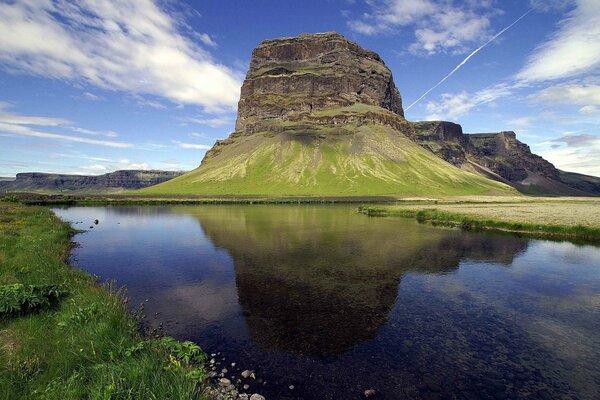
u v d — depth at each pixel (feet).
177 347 41.70
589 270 95.45
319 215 287.28
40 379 30.68
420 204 463.42
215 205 466.29
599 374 42.73
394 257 111.14
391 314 62.03
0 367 31.48
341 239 148.87
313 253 117.39
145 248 127.24
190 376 33.73
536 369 43.68
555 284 81.71
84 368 32.71
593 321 59.36
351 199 602.44
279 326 56.13
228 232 172.96
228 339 50.88
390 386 39.42
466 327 56.49
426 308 65.26
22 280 59.36
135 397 28.78
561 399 37.40
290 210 360.28
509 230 179.93
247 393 37.45
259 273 90.38
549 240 148.56
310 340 51.11
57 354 35.37
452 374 42.24
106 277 85.97
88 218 251.19
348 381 40.29
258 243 138.82
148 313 61.05
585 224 176.76
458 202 532.32
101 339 39.37
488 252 120.26
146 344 40.09
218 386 38.42
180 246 131.64
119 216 272.31
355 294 73.26
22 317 44.73
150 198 602.03
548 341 51.60
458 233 169.27
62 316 44.96
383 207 357.00
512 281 84.07
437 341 51.24
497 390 39.04
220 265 99.50
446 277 87.35
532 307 66.13
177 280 83.51
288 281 82.94
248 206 443.32
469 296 72.49
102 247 128.77
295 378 40.73
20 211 214.48
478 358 46.29
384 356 46.50
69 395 28.12
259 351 47.32
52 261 78.02
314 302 68.13
